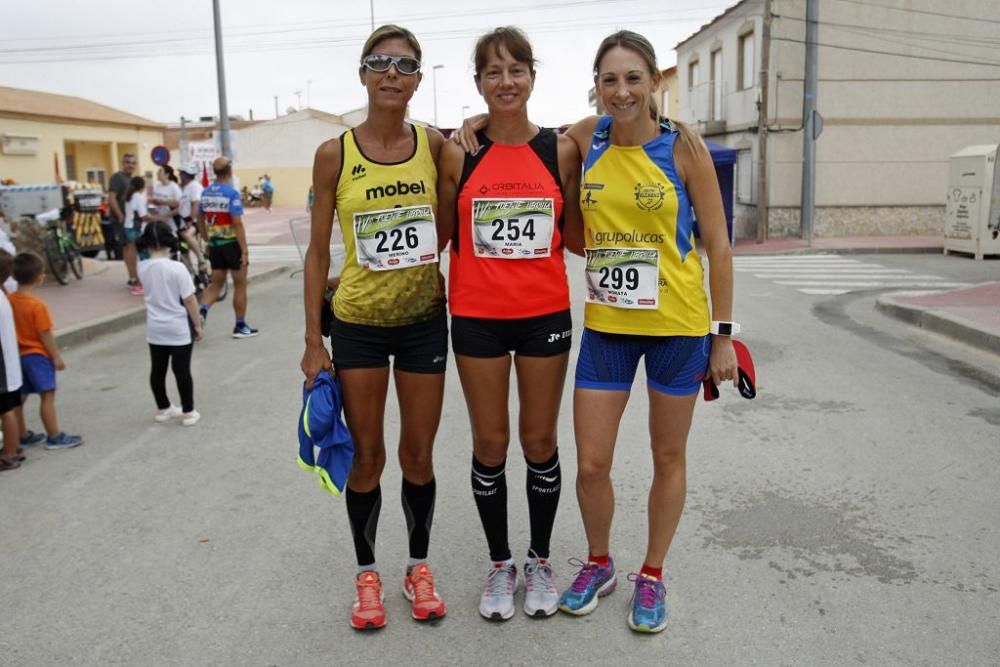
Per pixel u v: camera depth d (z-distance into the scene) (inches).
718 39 1000.2
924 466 189.2
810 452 199.5
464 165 119.4
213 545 155.6
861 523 159.0
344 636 123.7
